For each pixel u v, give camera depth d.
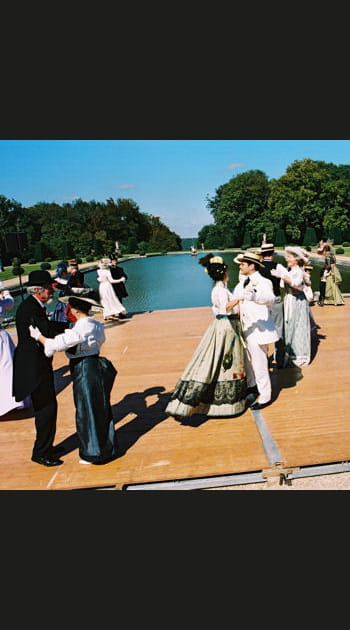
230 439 3.44
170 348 6.25
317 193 46.00
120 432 3.68
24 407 4.39
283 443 3.32
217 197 59.12
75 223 56.47
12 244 13.01
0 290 4.34
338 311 8.48
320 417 3.76
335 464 3.04
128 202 65.25
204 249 53.22
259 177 52.78
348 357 5.47
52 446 3.27
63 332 3.32
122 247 55.38
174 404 3.67
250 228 50.78
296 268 5.03
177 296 17.12
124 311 8.69
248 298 3.58
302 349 5.15
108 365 3.25
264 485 2.90
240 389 3.79
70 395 4.77
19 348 3.17
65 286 6.74
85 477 3.03
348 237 45.91
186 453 3.26
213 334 3.68
